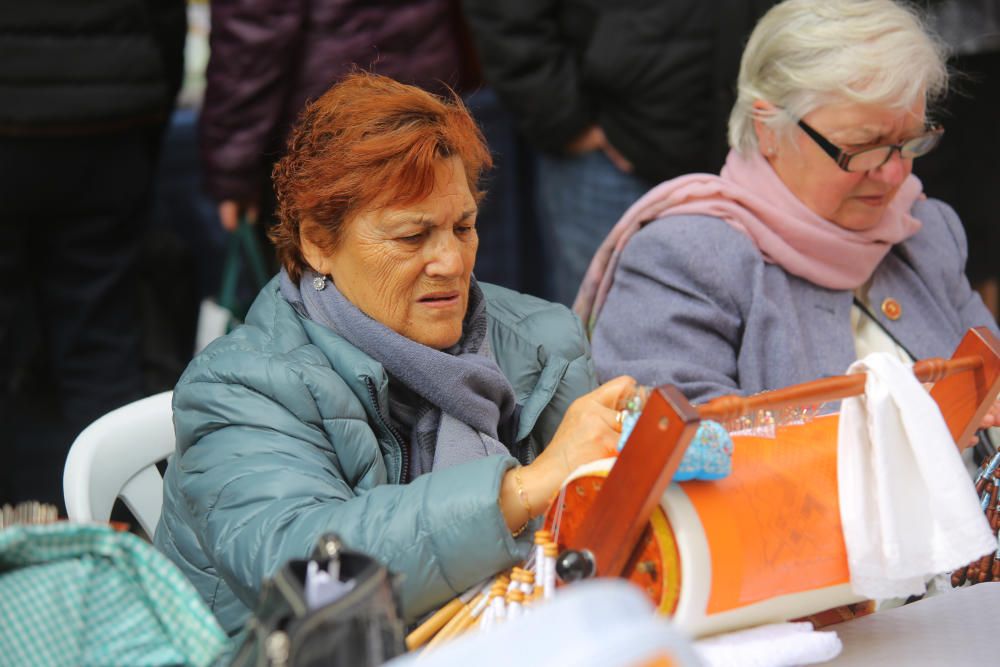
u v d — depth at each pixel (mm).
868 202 4418
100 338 7305
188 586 2488
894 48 4133
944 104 7543
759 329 4352
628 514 2680
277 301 3742
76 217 6941
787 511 2861
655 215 4598
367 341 3562
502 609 2971
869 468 2900
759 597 2775
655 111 6410
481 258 8523
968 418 3225
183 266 8508
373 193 3410
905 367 2912
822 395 2828
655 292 4457
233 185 6762
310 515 3141
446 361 3568
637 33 6297
